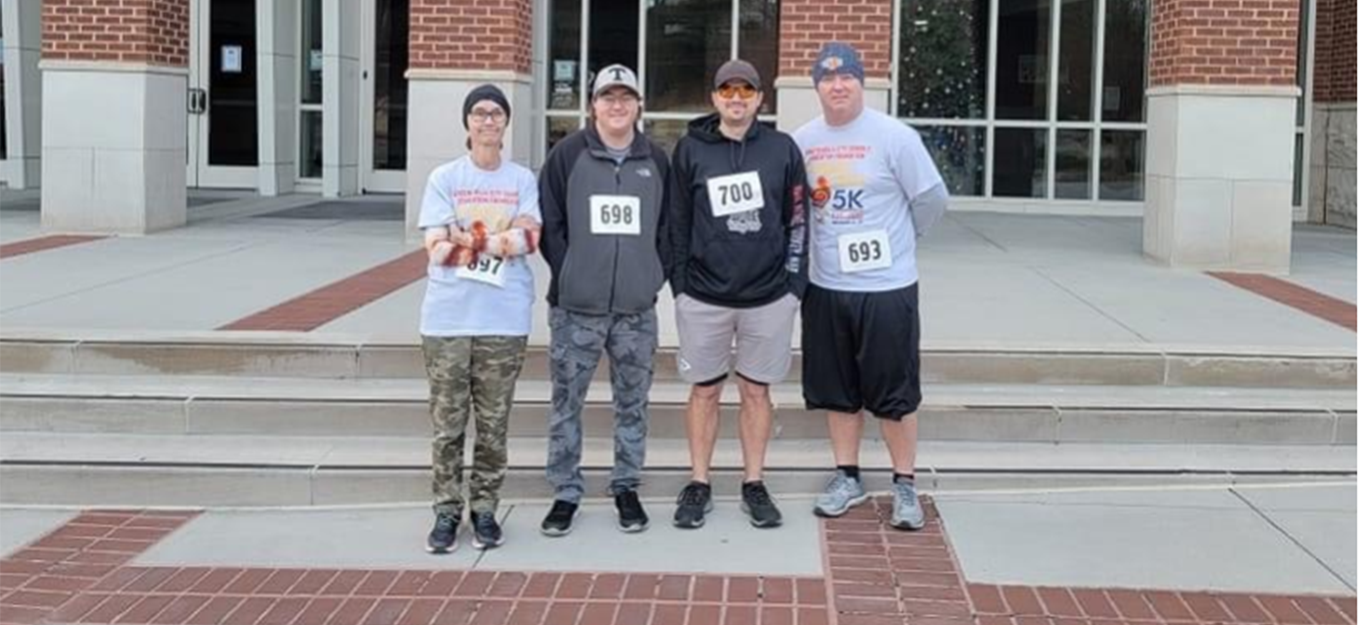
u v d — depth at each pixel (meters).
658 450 6.47
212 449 6.45
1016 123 17.28
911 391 5.69
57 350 7.05
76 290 8.88
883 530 5.72
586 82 17.58
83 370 7.06
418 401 6.62
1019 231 14.29
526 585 5.07
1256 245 11.11
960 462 6.41
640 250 5.43
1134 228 14.78
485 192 5.29
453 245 5.24
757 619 4.71
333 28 18.05
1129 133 17.14
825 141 5.67
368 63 18.77
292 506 6.15
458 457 5.46
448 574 5.20
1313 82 16.59
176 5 12.97
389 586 5.07
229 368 7.04
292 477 6.14
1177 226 11.13
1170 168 11.27
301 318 7.83
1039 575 5.17
